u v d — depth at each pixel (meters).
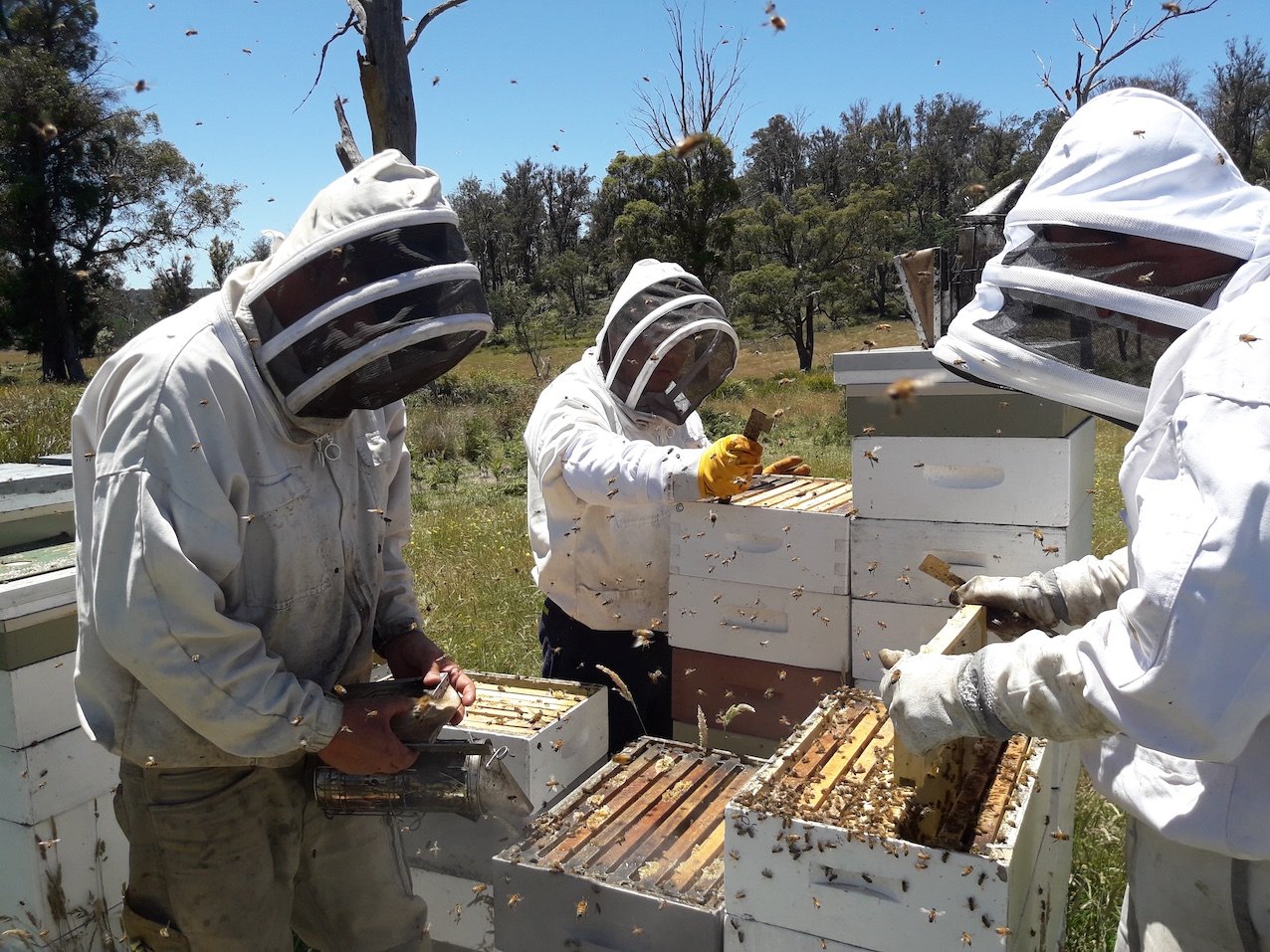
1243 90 46.53
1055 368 1.69
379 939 2.35
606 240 77.31
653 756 2.59
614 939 1.98
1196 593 1.26
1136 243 1.58
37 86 24.34
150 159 29.86
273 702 1.87
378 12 8.29
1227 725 1.29
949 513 2.62
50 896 2.46
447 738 2.52
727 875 1.83
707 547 3.04
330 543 2.08
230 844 2.01
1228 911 1.57
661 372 3.26
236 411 1.88
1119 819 3.28
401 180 1.87
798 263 47.56
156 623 1.78
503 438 19.19
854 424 2.71
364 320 1.77
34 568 2.46
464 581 6.88
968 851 1.64
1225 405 1.30
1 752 2.41
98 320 36.62
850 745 2.09
